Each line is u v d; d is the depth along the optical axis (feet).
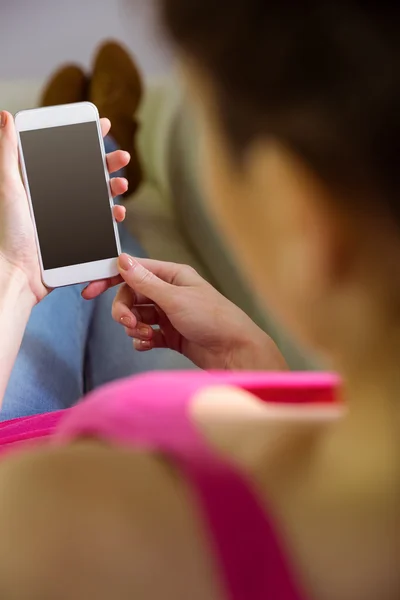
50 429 2.89
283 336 4.97
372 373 0.96
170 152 5.61
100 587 0.92
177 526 0.93
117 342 4.43
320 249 0.88
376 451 0.96
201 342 3.41
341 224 0.87
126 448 1.00
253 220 0.92
